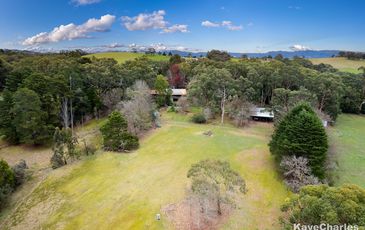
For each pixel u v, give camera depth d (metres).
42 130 52.09
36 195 34.44
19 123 49.62
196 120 61.53
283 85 67.75
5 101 51.66
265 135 53.34
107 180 36.59
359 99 76.62
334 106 62.41
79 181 36.75
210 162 28.36
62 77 59.22
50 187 35.88
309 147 34.19
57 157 42.34
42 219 29.47
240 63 82.25
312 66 108.88
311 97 53.72
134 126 53.12
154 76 83.81
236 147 46.62
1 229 28.67
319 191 21.41
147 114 57.53
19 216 30.48
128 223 27.62
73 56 108.00
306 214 19.73
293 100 50.59
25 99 49.16
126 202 31.22
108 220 28.34
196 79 68.75
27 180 38.66
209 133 53.31
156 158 43.00
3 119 50.81
